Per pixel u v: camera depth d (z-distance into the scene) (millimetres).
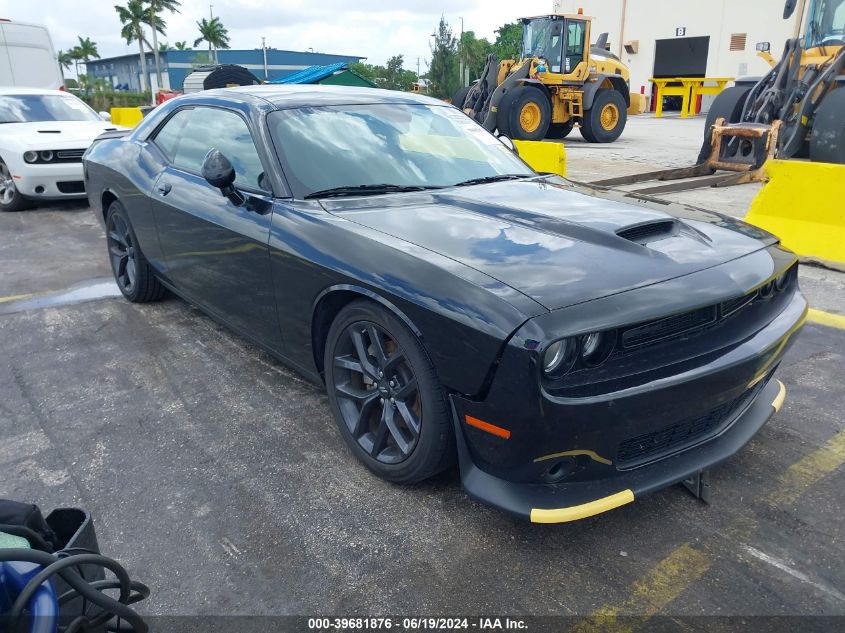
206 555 2289
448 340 2150
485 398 2096
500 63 16094
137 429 3117
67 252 6316
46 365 3830
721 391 2246
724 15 29703
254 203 3070
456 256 2348
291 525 2434
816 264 5324
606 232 2518
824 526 2375
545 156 7742
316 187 3008
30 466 2824
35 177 7922
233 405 3330
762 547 2277
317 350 2900
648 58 32875
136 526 2438
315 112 3400
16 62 13891
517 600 2070
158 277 4375
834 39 9414
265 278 2988
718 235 2678
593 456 2113
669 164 11180
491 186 3246
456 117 3930
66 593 1323
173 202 3678
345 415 2771
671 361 2166
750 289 2320
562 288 2117
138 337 4227
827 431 2988
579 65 15453
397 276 2334
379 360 2510
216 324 4430
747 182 9180
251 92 3680
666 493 2582
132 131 4625
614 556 2250
